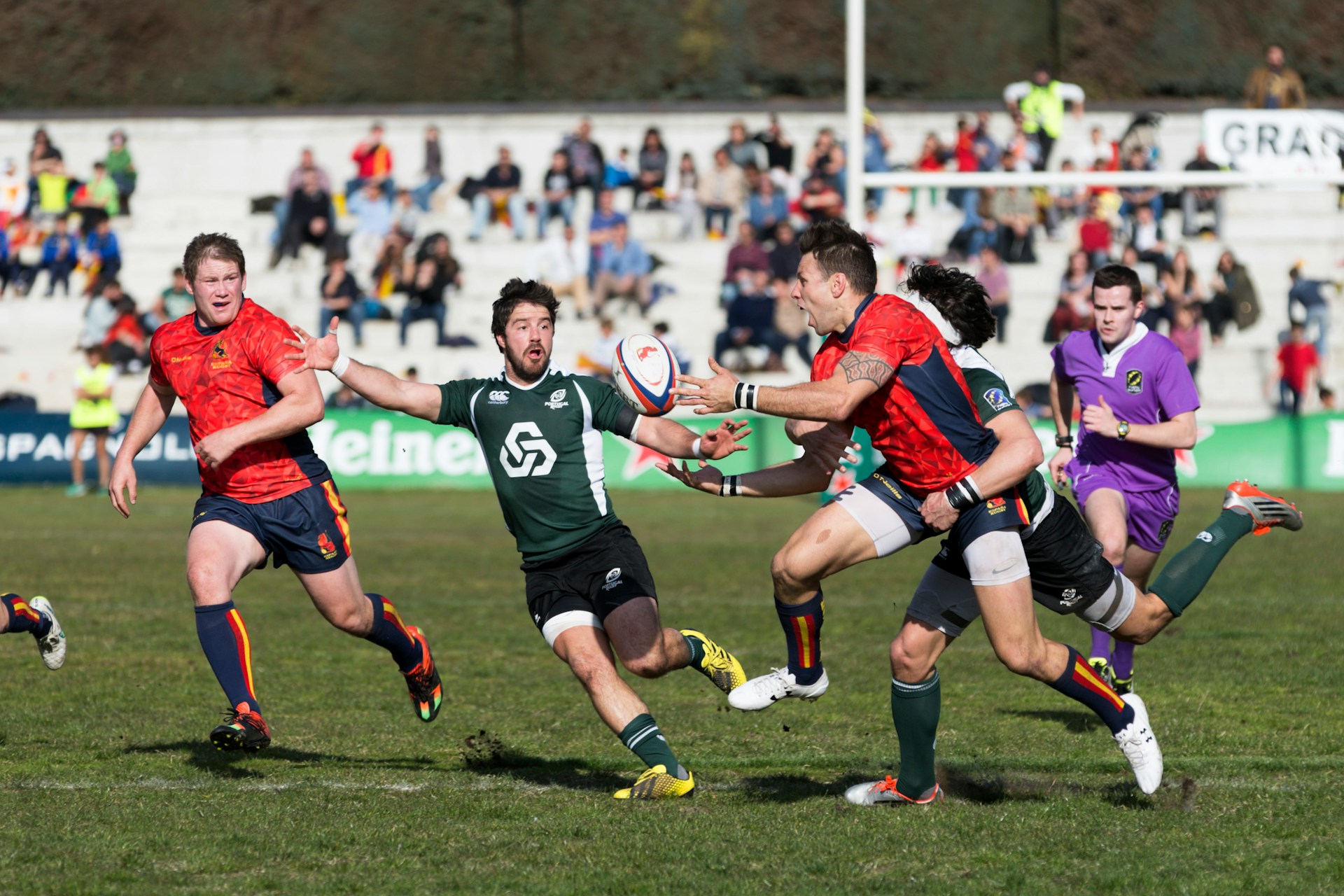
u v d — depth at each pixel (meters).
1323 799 17.98
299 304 91.12
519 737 22.58
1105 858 15.48
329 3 113.00
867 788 18.38
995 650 17.67
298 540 20.05
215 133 97.50
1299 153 64.62
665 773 18.47
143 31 111.81
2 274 93.38
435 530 57.88
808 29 110.12
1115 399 25.70
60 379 91.38
